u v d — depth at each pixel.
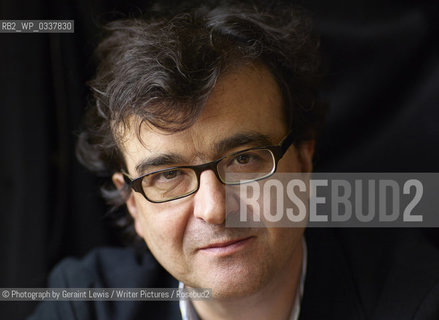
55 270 2.38
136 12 2.44
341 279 1.96
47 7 2.45
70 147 2.61
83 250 2.70
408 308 1.78
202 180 1.60
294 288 1.94
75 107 2.56
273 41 1.83
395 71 2.56
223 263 1.64
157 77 1.60
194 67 1.61
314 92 2.13
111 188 2.30
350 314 1.88
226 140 1.59
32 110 2.51
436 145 2.50
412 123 2.54
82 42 2.52
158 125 1.58
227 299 1.71
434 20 2.48
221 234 1.62
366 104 2.61
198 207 1.61
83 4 2.45
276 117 1.70
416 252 2.01
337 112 2.62
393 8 2.51
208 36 1.71
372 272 1.97
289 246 1.74
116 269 2.30
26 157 2.54
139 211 1.81
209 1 2.23
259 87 1.67
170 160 1.60
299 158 1.89
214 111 1.58
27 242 2.59
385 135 2.60
